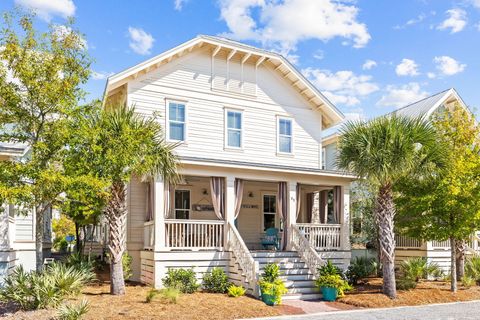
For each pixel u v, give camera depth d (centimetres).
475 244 2194
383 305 1377
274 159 2050
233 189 1675
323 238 1823
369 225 2177
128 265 1627
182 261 1546
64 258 2136
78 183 1098
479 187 1536
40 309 1098
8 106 1110
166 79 1852
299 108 2156
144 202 1784
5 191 1024
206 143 1897
